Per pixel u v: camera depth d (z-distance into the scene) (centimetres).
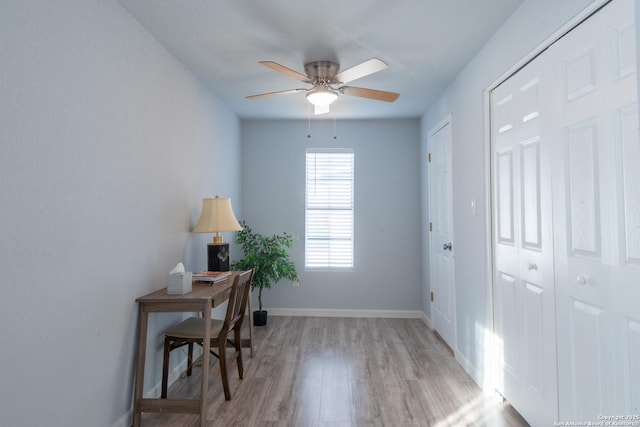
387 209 454
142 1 199
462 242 301
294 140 459
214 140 357
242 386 262
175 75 271
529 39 196
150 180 235
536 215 196
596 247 152
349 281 454
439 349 338
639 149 130
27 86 143
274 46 254
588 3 151
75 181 168
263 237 446
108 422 192
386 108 408
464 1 201
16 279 139
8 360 136
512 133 221
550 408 184
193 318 272
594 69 152
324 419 219
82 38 172
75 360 168
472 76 276
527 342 207
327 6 205
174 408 209
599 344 151
